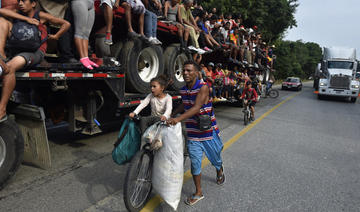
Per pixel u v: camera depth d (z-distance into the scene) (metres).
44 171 3.55
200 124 2.72
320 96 18.02
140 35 4.74
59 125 6.05
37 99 3.79
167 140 2.50
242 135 6.21
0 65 2.56
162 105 2.96
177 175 2.53
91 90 4.02
